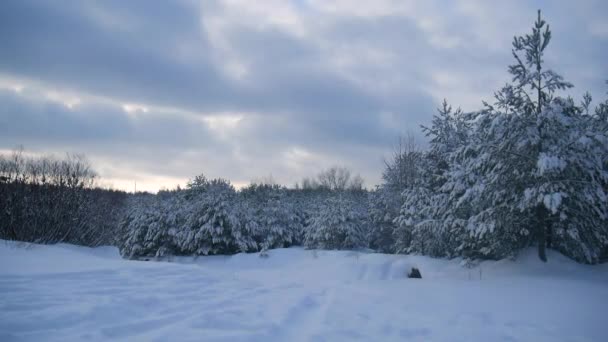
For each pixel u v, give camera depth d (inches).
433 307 283.9
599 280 427.5
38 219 637.3
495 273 498.0
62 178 749.9
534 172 463.2
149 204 885.2
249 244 829.8
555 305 294.2
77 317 194.5
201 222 817.5
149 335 180.9
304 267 603.2
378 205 984.3
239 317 217.2
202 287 291.3
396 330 215.5
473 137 546.3
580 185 449.4
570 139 453.4
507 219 486.3
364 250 923.4
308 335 194.4
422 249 733.9
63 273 283.3
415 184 780.6
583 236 494.0
